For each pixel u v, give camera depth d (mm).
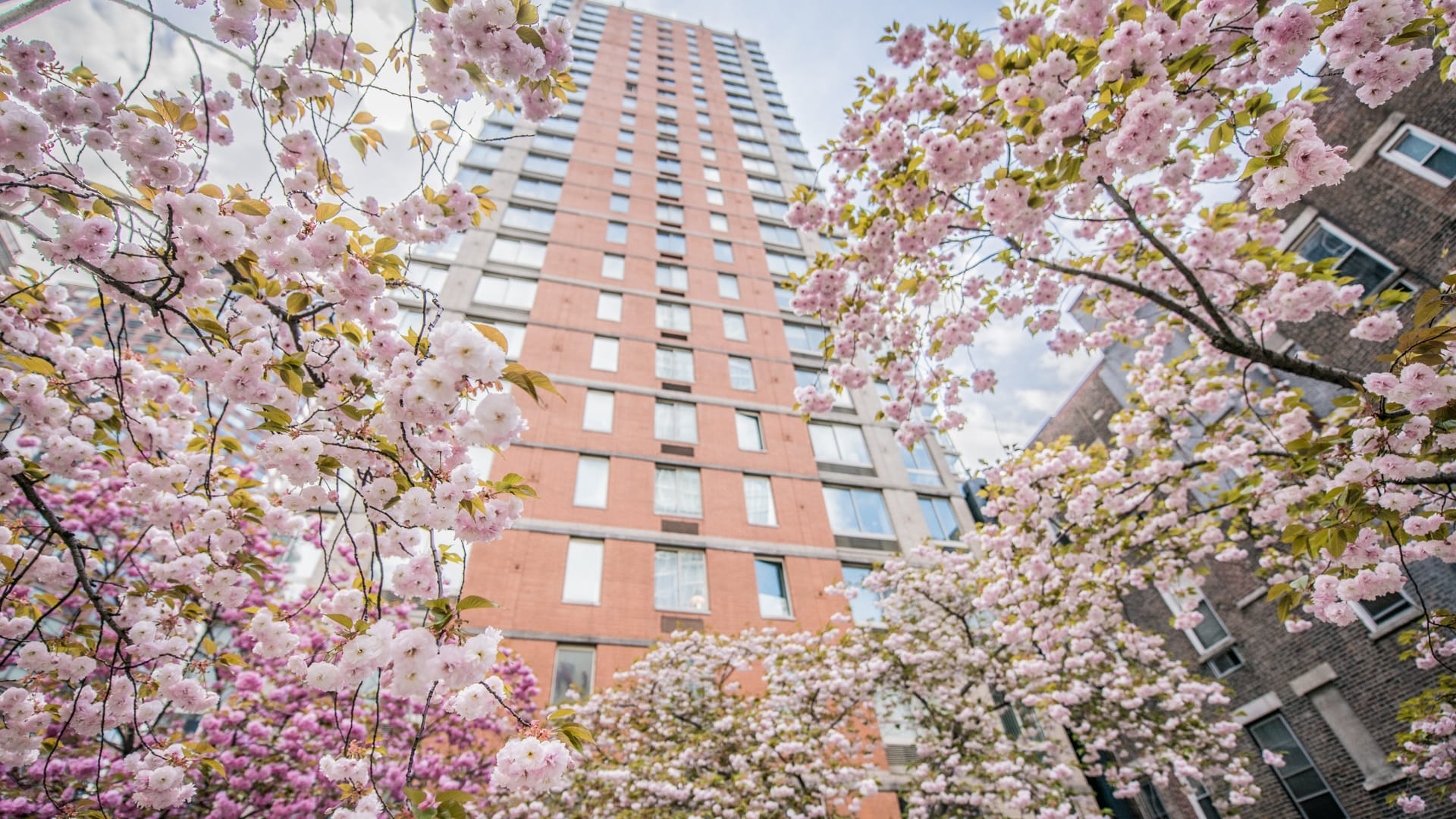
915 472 18844
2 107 2441
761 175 28891
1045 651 8164
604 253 21578
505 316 18250
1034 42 3969
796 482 17234
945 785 9477
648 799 8633
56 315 3818
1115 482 7586
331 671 2469
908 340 6793
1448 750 5875
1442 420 3451
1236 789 10117
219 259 2848
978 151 4418
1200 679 10852
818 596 14992
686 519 15523
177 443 4609
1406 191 9867
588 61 33000
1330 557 4117
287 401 3018
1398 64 3096
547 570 13562
